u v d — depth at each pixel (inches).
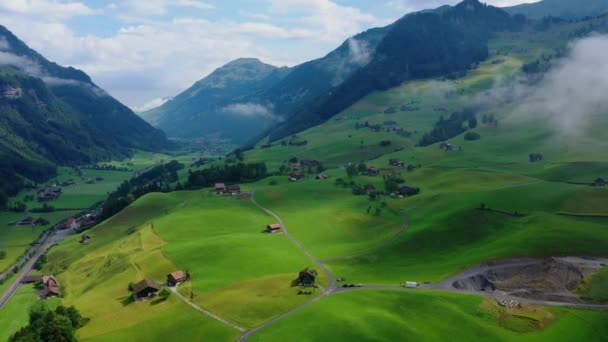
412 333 4296.3
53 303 6318.9
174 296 5231.3
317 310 4734.3
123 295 5462.6
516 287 5339.6
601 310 4862.2
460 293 5172.2
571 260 5841.5
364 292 5211.6
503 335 4419.3
